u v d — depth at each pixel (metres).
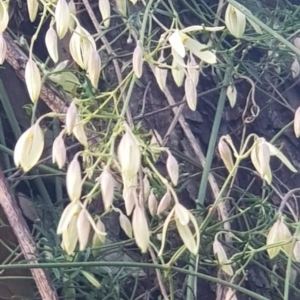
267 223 0.36
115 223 0.40
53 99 0.35
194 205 0.43
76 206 0.26
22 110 0.43
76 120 0.26
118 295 0.36
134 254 0.40
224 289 0.36
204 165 0.39
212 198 0.43
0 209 0.38
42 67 0.32
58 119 0.39
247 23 0.43
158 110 0.40
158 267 0.30
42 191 0.41
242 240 0.35
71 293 0.38
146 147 0.27
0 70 0.43
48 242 0.36
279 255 0.37
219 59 0.42
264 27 0.30
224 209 0.38
